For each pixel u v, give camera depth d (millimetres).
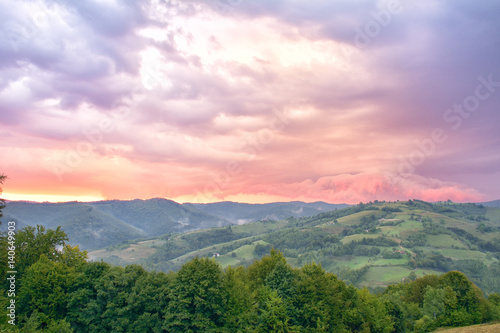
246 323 53188
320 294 60750
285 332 52844
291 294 58625
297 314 55750
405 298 100438
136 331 50219
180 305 50969
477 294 80125
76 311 51594
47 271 54156
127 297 53094
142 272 59969
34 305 51750
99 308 51594
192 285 52188
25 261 61938
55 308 52188
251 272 71500
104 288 53812
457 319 74000
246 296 57562
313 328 54375
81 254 67625
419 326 76000
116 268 60500
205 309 52594
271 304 54375
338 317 63000
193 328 51312
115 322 50344
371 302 74625
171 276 61281
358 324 67812
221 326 52875
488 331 60906
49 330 45938
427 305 83688
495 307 78188
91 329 50625
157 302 54500
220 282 55438
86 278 55719
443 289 81000
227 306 54156
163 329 51875
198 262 57125
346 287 75438
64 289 54188
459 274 82500
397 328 78812
